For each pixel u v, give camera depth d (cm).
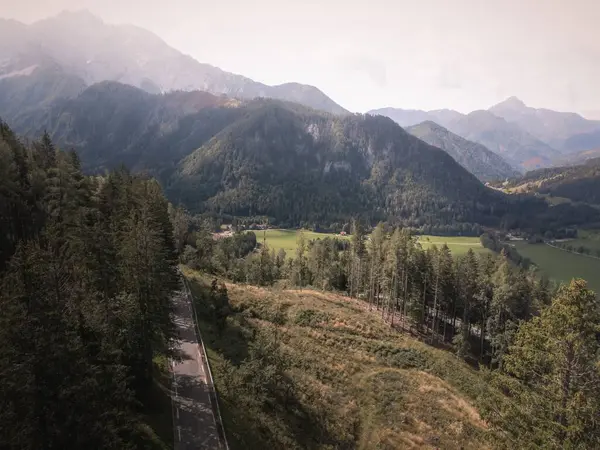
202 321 5741
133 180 7319
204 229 17475
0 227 5047
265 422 3850
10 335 1995
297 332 6906
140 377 3259
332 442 4188
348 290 11262
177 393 3697
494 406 2645
